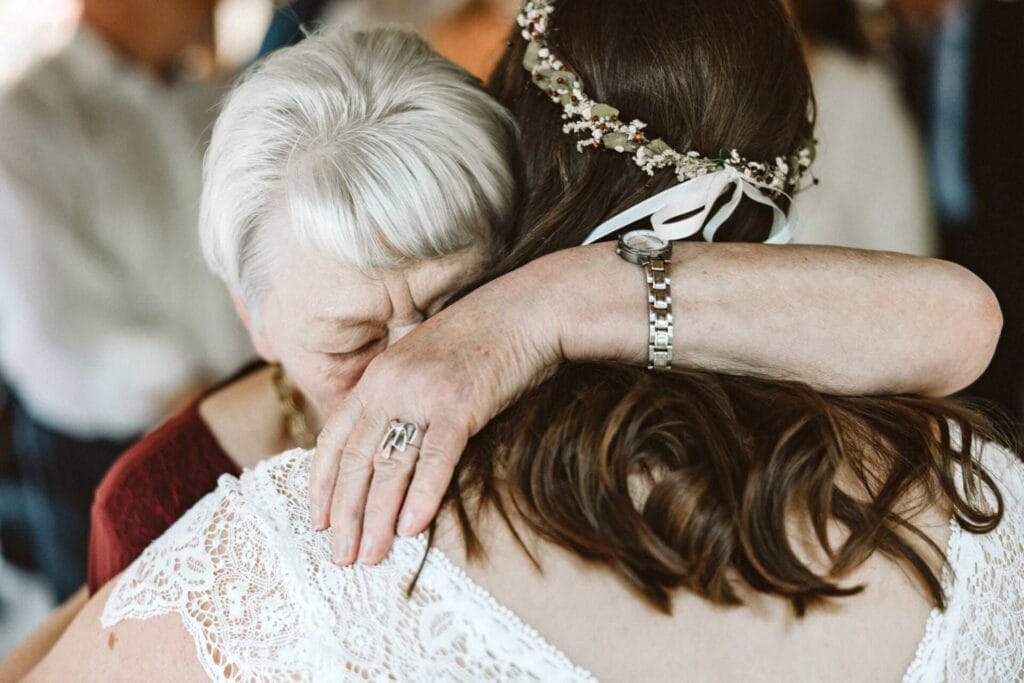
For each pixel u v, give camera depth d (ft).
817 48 8.00
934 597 2.87
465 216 3.41
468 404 2.92
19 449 7.68
